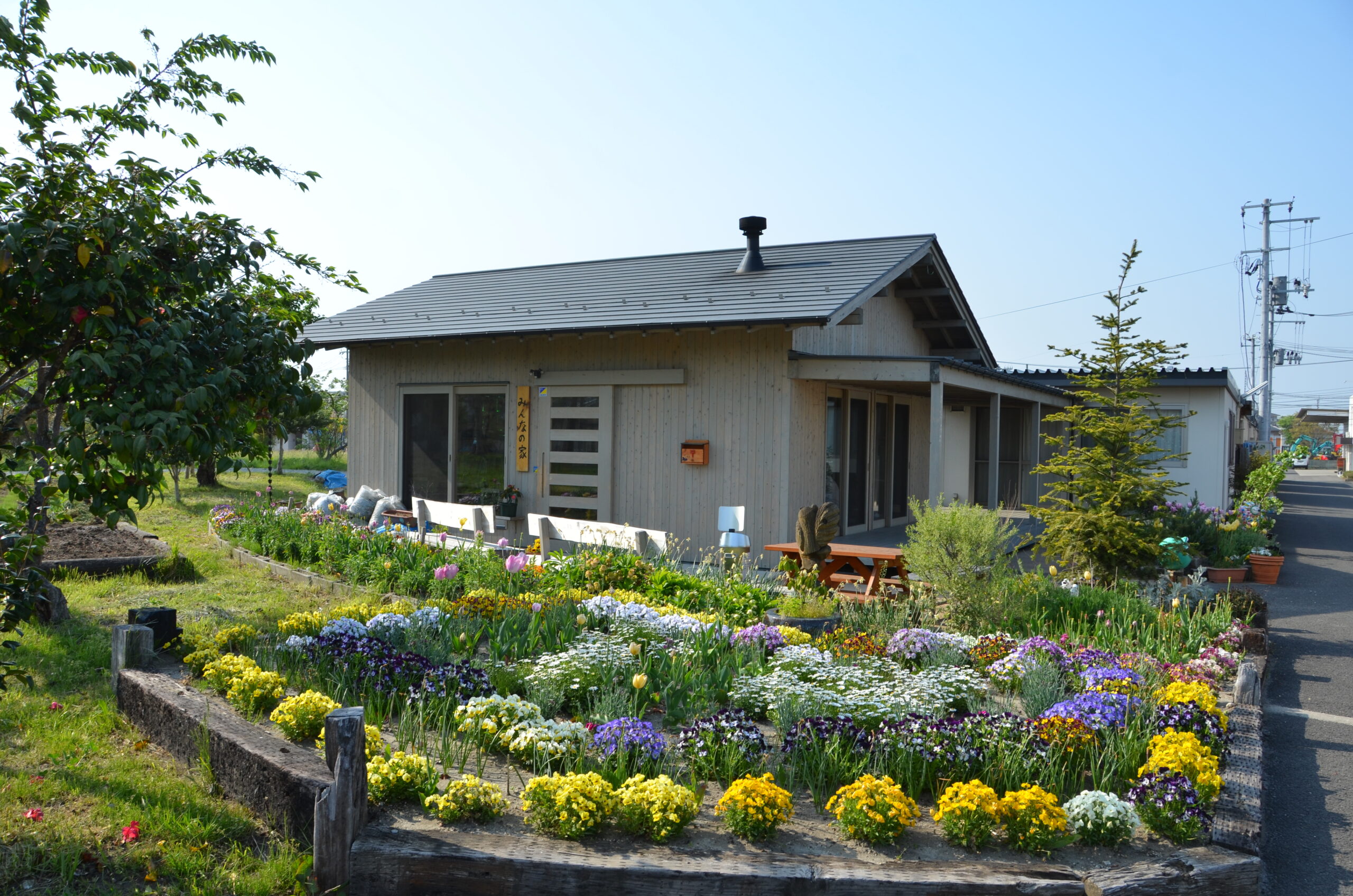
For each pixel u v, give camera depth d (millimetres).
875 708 4863
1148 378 9438
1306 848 4047
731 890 3248
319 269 5172
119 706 5266
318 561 9805
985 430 17922
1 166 4094
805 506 10898
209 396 3914
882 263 11492
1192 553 11664
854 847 3576
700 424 11039
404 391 13805
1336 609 9625
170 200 4562
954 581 7418
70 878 3377
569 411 12070
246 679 4863
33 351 3955
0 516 3795
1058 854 3580
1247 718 5246
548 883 3287
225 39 5418
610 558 8609
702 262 14000
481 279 16422
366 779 3602
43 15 4766
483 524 10273
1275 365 53188
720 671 5539
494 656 5820
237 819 3861
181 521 13750
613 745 4160
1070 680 5812
